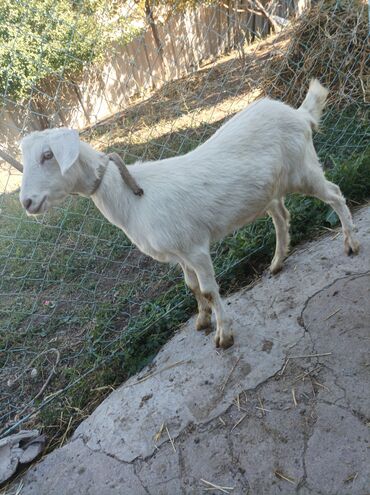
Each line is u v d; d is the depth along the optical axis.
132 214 0.98
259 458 0.87
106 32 1.98
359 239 1.30
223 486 0.85
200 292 1.16
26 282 1.71
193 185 0.99
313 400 0.93
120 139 2.11
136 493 0.90
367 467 0.78
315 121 1.16
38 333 1.48
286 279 1.28
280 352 1.06
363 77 2.04
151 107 2.32
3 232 1.90
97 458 1.00
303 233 1.45
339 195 1.22
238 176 1.02
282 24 2.49
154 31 2.35
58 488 0.97
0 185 2.14
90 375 1.27
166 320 1.32
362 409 0.87
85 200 1.95
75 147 0.81
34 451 1.09
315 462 0.82
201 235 1.03
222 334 1.10
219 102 2.32
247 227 1.56
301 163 1.12
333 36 2.02
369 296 1.11
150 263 1.66
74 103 2.07
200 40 2.58
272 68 2.29
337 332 1.05
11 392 1.30
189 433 0.97
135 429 1.03
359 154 1.71
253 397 0.98
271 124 1.05
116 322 1.43
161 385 1.11
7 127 1.93
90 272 1.59
